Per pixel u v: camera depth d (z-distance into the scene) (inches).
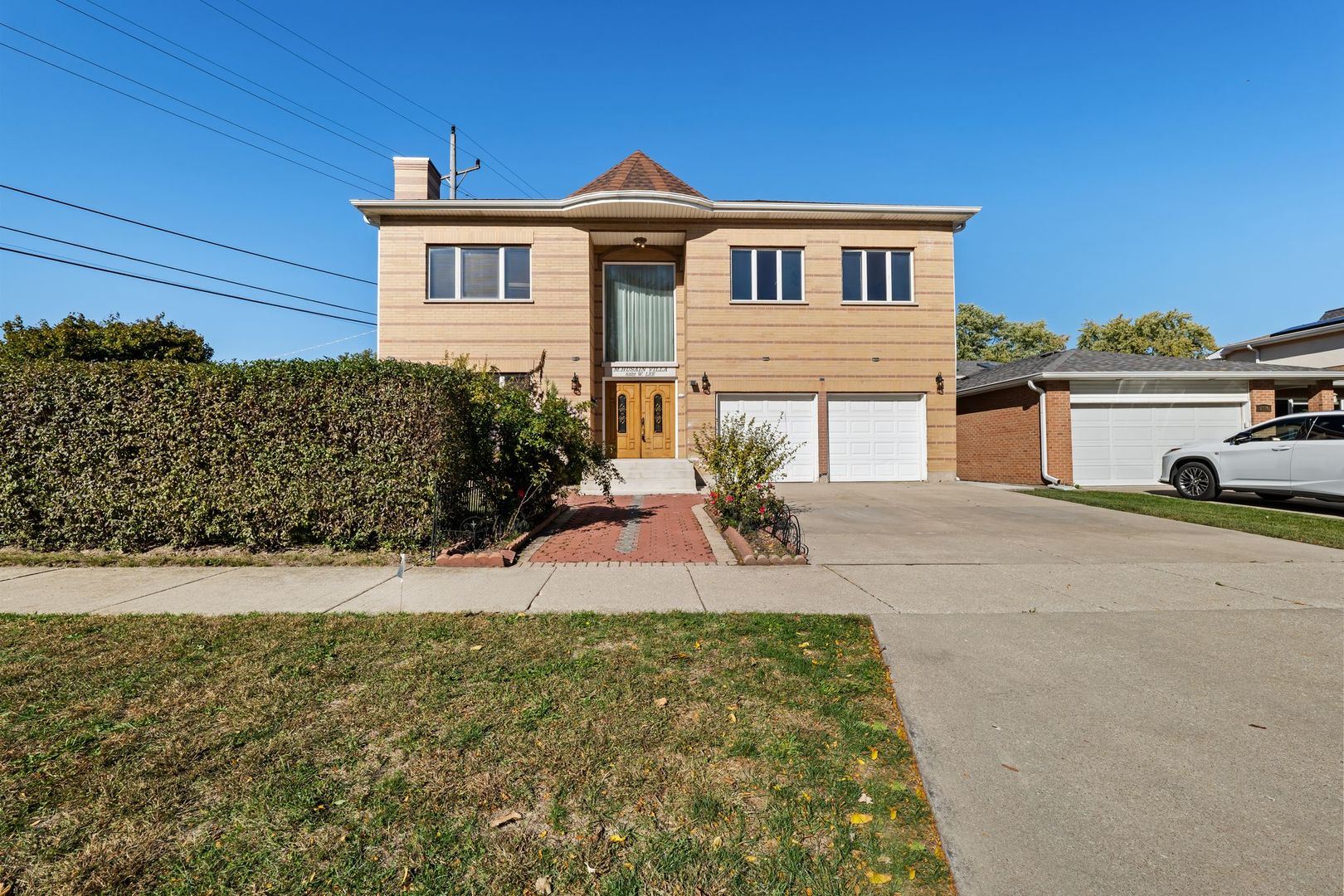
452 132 1019.9
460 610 205.2
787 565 272.5
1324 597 218.8
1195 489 490.3
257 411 292.2
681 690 139.5
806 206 644.7
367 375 293.7
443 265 655.1
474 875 82.9
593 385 668.7
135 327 685.3
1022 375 647.1
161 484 290.5
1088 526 378.3
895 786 104.2
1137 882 82.3
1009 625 188.4
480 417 346.0
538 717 126.1
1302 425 437.4
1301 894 79.8
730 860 86.3
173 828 91.5
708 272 657.0
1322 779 106.3
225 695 135.0
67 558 281.6
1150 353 1437.0
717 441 379.2
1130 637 176.9
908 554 295.3
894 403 672.4
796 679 146.6
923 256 667.4
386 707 129.7
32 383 293.3
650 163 693.3
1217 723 126.0
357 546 299.1
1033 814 97.1
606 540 334.6
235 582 245.0
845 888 81.7
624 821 94.6
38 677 144.5
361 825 92.4
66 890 79.1
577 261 652.7
